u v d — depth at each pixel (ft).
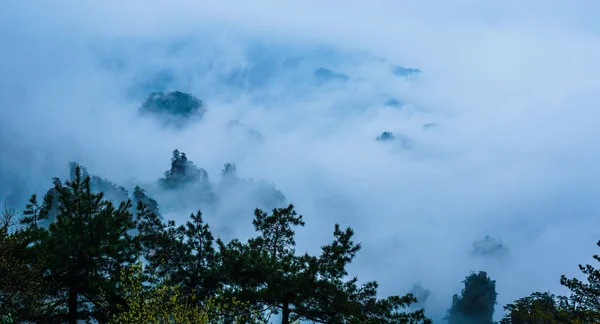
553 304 155.53
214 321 54.80
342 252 77.20
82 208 72.43
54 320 70.74
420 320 76.13
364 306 77.05
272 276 72.95
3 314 58.29
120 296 71.41
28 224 74.43
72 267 71.15
